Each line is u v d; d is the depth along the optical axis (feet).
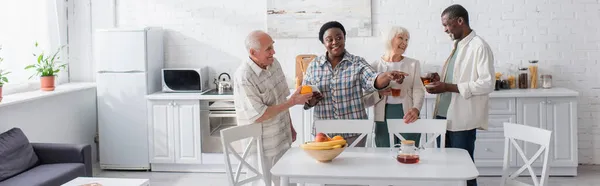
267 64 13.08
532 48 20.17
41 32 19.89
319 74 14.06
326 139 11.44
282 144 13.76
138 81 20.13
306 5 20.71
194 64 21.59
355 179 10.46
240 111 13.15
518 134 12.35
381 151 12.39
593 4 19.88
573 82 20.18
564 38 20.06
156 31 20.90
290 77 21.07
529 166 12.03
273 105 13.39
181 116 20.01
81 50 21.84
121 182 12.51
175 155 20.20
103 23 21.67
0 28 17.67
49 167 15.26
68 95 19.54
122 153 20.48
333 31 13.60
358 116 13.97
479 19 20.26
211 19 21.42
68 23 21.63
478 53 13.69
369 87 13.51
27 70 19.08
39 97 17.21
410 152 11.25
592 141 20.39
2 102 15.60
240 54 21.39
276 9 20.85
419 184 10.29
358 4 20.47
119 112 20.33
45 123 18.20
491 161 19.02
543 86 19.67
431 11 20.35
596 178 18.66
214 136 19.97
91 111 21.08
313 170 10.75
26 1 18.98
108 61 20.21
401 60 14.61
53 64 19.01
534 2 20.04
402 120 13.82
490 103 18.86
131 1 21.61
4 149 14.62
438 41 20.40
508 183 12.54
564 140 18.70
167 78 20.38
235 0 21.25
